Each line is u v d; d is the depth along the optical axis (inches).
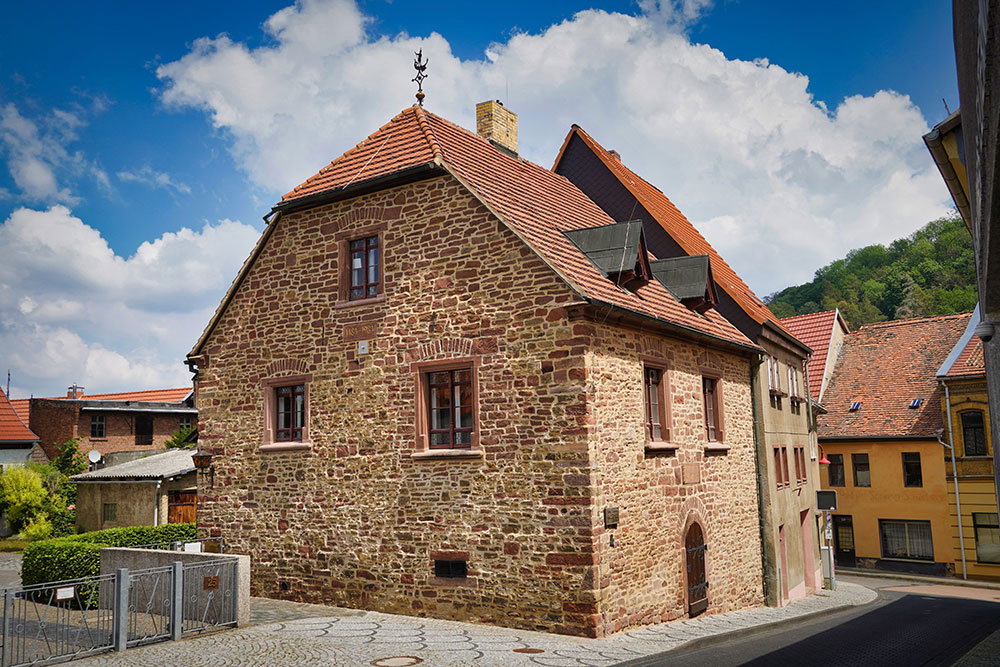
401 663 400.5
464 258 554.6
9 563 953.5
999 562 1184.8
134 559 555.5
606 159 886.4
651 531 558.6
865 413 1392.7
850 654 479.5
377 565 566.3
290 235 650.2
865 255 2800.2
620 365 540.1
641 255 602.5
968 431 1232.8
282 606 583.5
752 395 797.9
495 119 792.9
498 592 512.1
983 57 228.1
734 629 548.7
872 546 1336.1
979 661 460.8
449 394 557.9
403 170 577.9
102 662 398.9
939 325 1499.8
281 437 641.6
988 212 317.1
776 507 820.6
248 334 662.5
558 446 499.5
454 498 537.3
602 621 483.5
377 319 590.9
